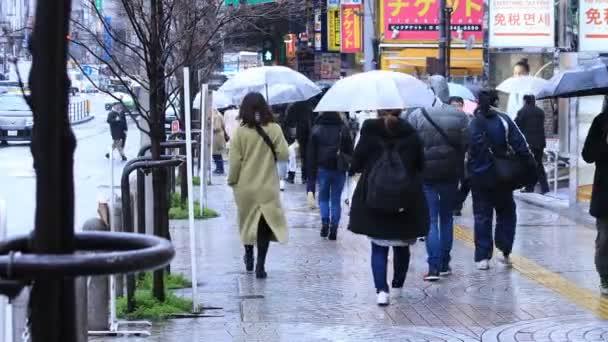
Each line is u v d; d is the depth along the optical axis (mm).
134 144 78562
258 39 54781
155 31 17094
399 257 18688
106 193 38906
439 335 15453
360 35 60969
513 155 20781
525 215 30984
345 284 20109
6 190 41281
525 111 34906
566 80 18719
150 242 4754
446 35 43500
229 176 20766
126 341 15078
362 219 17688
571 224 28766
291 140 47219
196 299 17172
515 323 16281
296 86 33000
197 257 23922
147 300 17125
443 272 20703
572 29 37719
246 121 20734
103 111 132125
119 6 21609
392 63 55344
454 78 56406
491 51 38719
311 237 27469
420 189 17703
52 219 4191
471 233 27406
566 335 15352
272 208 20656
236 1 37188
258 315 17078
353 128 44594
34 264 4102
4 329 10266
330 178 26781
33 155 4160
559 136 35250
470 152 21016
